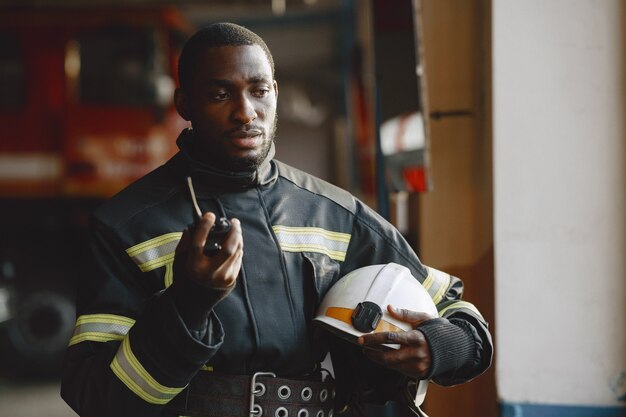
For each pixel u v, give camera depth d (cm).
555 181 303
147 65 737
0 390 666
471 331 203
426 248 337
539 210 303
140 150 733
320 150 1559
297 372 200
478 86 332
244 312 193
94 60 738
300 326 199
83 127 730
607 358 302
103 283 193
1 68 734
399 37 348
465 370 203
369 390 218
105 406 182
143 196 201
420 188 330
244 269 197
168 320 173
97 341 189
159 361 176
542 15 302
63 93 733
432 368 191
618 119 302
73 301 709
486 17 317
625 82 302
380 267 206
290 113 1608
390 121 371
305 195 213
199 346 174
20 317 700
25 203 726
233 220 169
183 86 200
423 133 317
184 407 192
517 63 303
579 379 302
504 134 303
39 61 733
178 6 962
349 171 982
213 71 189
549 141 303
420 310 200
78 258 717
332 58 1391
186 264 169
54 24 736
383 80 388
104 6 743
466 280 336
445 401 332
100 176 729
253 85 191
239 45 191
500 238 303
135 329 179
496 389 303
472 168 335
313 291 203
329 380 209
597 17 302
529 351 302
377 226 217
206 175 199
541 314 302
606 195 303
